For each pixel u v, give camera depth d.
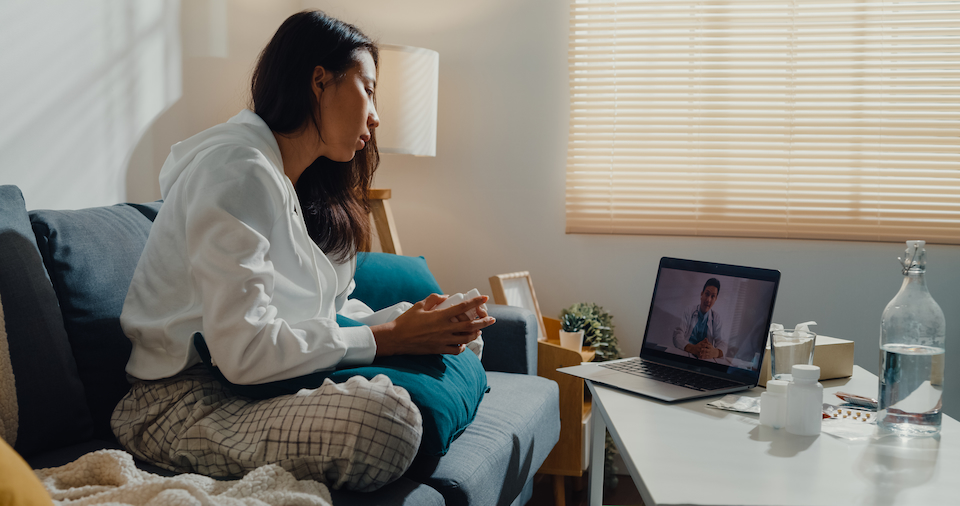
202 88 2.05
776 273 1.22
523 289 2.39
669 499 0.72
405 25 2.60
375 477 0.85
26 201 1.43
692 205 2.47
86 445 1.05
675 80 2.45
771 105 2.39
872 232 2.35
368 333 1.07
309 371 0.98
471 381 1.21
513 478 1.22
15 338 0.98
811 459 0.85
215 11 2.11
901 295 0.98
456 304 1.13
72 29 1.55
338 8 2.62
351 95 1.18
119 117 1.71
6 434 0.93
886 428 0.97
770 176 2.43
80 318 1.09
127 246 1.21
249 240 0.96
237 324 0.93
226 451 0.89
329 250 1.34
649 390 1.17
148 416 0.99
